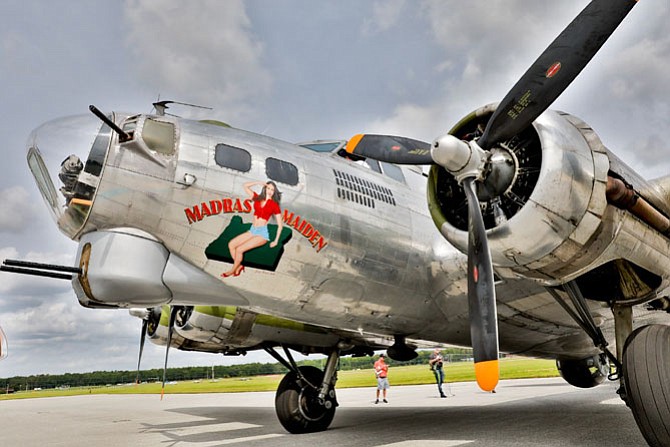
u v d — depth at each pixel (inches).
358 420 303.4
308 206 201.2
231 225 185.5
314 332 271.3
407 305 233.9
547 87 159.0
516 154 171.8
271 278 196.1
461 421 278.5
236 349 323.6
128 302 177.2
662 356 159.6
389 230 223.8
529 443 195.9
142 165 175.9
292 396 256.1
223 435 268.7
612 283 199.9
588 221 160.9
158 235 179.5
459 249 183.8
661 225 175.8
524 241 159.8
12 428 371.6
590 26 157.3
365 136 212.7
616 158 178.1
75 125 183.0
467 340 269.6
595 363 404.8
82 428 347.6
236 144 196.1
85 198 172.2
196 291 187.9
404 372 1520.7
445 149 160.9
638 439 200.1
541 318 236.5
